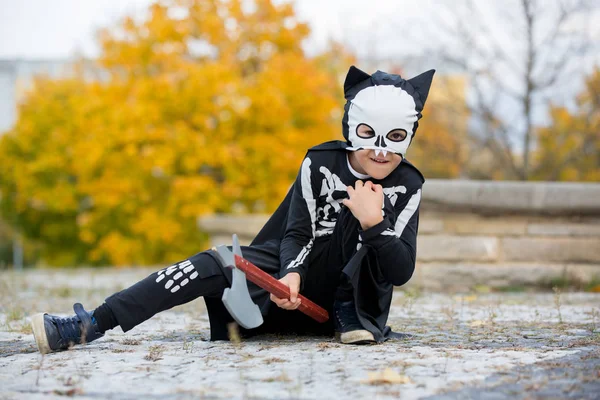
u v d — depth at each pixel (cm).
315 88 1670
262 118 1634
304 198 402
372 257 396
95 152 1666
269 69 1664
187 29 1716
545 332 460
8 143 2242
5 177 2256
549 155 1435
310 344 405
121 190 1706
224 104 1605
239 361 358
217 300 414
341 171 399
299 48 1773
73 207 2145
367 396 289
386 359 358
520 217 821
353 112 388
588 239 816
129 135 1630
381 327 409
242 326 392
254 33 1747
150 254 1797
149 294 386
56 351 389
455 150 1507
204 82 1612
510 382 309
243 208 1712
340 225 399
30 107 2320
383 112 380
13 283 946
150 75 1783
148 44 1709
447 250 824
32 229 2333
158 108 1644
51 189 2147
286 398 288
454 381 311
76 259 2266
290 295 383
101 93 1777
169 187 1739
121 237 1803
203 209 1612
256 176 1630
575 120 1421
